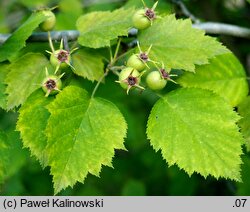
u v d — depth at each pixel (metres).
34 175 0.66
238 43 0.63
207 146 0.45
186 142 0.45
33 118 0.46
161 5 0.57
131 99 0.65
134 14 0.48
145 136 0.65
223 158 0.45
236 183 0.57
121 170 0.70
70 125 0.45
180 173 0.64
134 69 0.46
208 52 0.47
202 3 0.64
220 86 0.49
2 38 0.49
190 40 0.48
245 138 0.47
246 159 0.57
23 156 0.54
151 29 0.48
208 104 0.46
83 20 0.49
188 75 0.49
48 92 0.45
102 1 0.63
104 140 0.44
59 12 0.62
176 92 0.47
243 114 0.49
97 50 0.50
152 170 0.69
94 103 0.46
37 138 0.45
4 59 0.47
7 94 0.47
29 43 0.50
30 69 0.47
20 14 0.65
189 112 0.46
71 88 0.46
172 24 0.48
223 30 0.52
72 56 0.49
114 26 0.49
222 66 0.50
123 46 0.51
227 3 0.65
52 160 0.44
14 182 0.65
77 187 0.68
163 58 0.47
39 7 0.50
